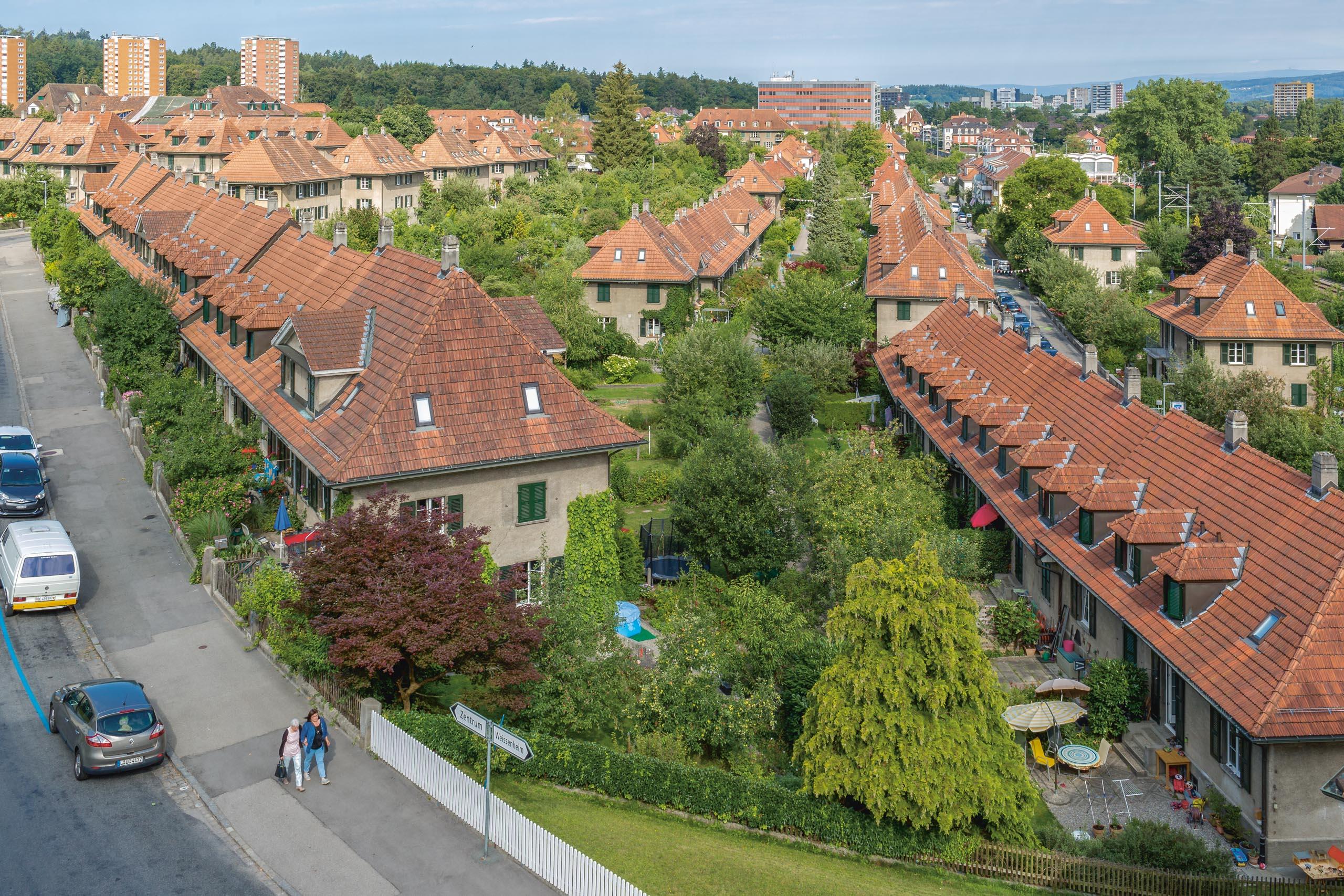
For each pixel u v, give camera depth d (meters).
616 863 27.53
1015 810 30.12
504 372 44.56
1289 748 31.31
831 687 30.62
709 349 72.25
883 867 30.08
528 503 44.25
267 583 39.66
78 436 64.19
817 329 85.81
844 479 50.81
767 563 48.22
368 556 32.69
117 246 93.81
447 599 31.84
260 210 71.25
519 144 186.00
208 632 41.00
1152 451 45.06
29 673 37.44
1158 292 121.56
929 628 29.84
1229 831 32.91
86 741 30.58
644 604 49.47
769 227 152.88
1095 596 40.53
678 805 31.61
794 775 34.16
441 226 114.62
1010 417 54.88
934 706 29.55
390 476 40.66
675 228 108.62
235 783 30.89
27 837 28.09
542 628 33.72
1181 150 186.75
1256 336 84.50
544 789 31.83
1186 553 36.75
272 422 47.28
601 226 131.50
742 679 39.47
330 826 28.80
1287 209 189.62
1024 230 134.50
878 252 106.19
